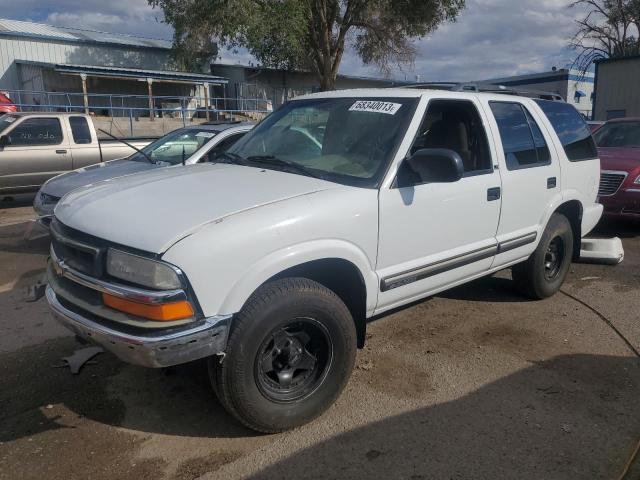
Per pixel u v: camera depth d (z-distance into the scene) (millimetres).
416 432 3199
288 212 3002
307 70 29141
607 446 3082
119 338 2668
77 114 11055
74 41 28281
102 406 3439
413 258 3701
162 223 2812
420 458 2971
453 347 4312
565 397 3590
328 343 3209
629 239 8055
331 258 3180
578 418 3355
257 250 2842
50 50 27750
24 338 4414
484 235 4273
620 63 21719
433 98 3902
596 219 5727
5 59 26609
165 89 29469
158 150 7855
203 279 2691
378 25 27984
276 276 3043
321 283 3396
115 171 7234
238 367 2865
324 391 3234
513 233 4574
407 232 3588
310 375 3223
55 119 10734
